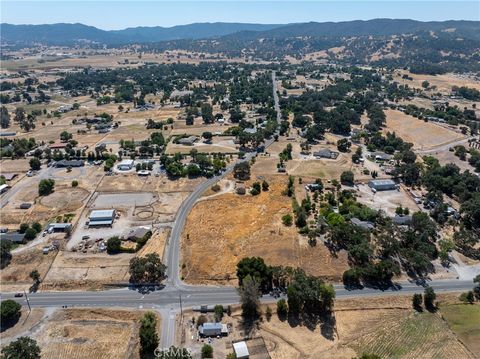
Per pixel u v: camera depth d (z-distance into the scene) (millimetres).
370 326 105500
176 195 179625
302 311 109750
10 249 134750
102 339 99812
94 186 189500
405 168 197125
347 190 179250
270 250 135625
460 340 100812
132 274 120688
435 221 158375
